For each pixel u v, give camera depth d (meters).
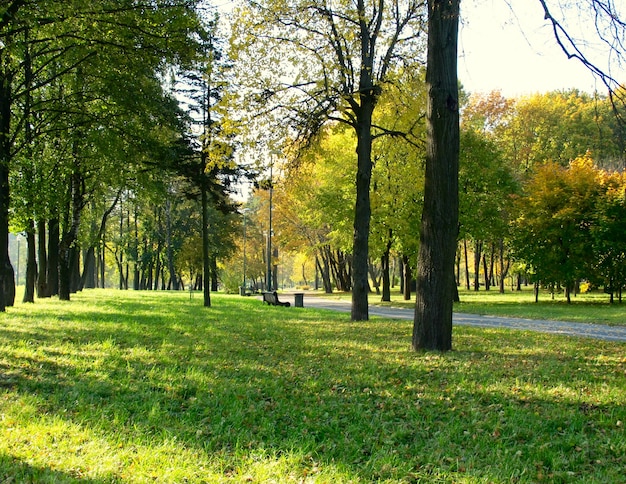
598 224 28.06
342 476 4.04
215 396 6.34
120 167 21.08
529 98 44.69
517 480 4.05
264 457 4.49
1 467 3.92
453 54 9.77
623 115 7.31
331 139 28.89
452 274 10.07
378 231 32.28
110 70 16.98
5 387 6.42
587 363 8.66
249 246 65.75
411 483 4.02
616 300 32.00
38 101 19.19
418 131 17.59
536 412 5.66
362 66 15.79
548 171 30.45
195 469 4.12
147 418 5.45
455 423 5.36
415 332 10.12
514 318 21.02
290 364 8.52
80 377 7.11
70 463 4.10
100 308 20.36
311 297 48.12
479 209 31.97
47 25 13.88
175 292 49.25
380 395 6.50
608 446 4.72
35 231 24.55
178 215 56.06
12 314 16.09
